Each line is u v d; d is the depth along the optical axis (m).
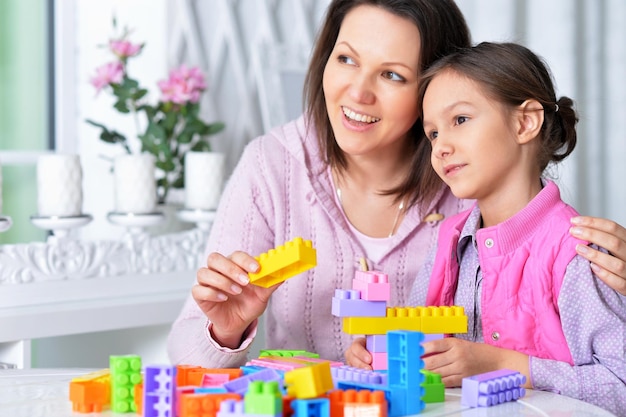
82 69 2.27
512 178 1.35
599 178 2.62
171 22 2.39
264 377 0.95
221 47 2.46
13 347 1.66
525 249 1.31
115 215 1.92
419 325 1.15
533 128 1.34
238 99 2.49
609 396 1.17
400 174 1.53
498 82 1.31
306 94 1.58
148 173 1.95
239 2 2.50
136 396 0.94
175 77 2.11
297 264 1.14
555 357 1.26
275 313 1.53
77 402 0.95
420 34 1.37
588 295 1.23
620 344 1.21
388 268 1.51
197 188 2.03
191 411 0.88
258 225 1.52
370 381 1.02
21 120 2.18
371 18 1.37
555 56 2.54
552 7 2.54
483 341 1.34
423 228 1.53
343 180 1.54
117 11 2.31
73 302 1.77
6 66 2.15
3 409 0.96
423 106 1.37
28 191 2.19
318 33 1.54
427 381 1.04
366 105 1.37
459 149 1.33
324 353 1.53
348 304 1.12
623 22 2.61
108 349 1.96
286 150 1.56
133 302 1.81
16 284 1.72
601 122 2.63
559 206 1.32
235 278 1.15
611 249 1.24
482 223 1.41
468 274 1.38
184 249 2.00
